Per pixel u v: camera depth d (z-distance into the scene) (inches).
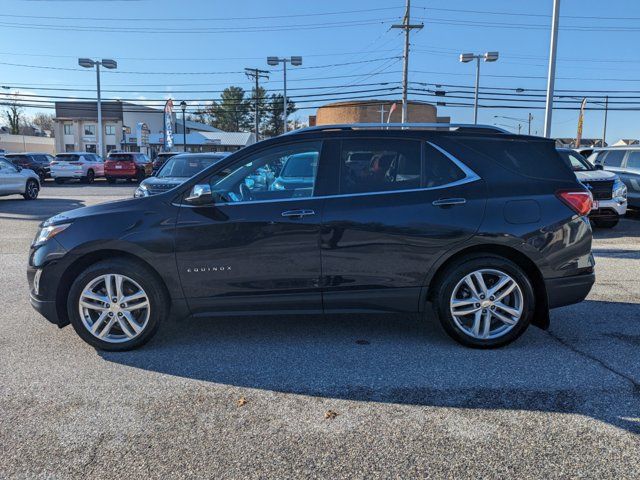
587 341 183.5
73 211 180.5
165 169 469.7
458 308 173.0
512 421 128.7
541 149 177.8
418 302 172.2
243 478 107.2
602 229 468.4
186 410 134.9
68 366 162.1
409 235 167.9
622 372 157.2
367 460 113.0
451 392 144.3
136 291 171.6
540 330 195.3
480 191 170.4
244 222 167.6
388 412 133.6
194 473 108.8
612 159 550.9
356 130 175.6
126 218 169.0
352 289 170.6
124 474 108.5
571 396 141.5
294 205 169.0
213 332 193.0
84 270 171.3
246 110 3816.4
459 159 173.3
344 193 170.9
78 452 116.2
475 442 119.6
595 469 109.4
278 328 197.3
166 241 167.3
